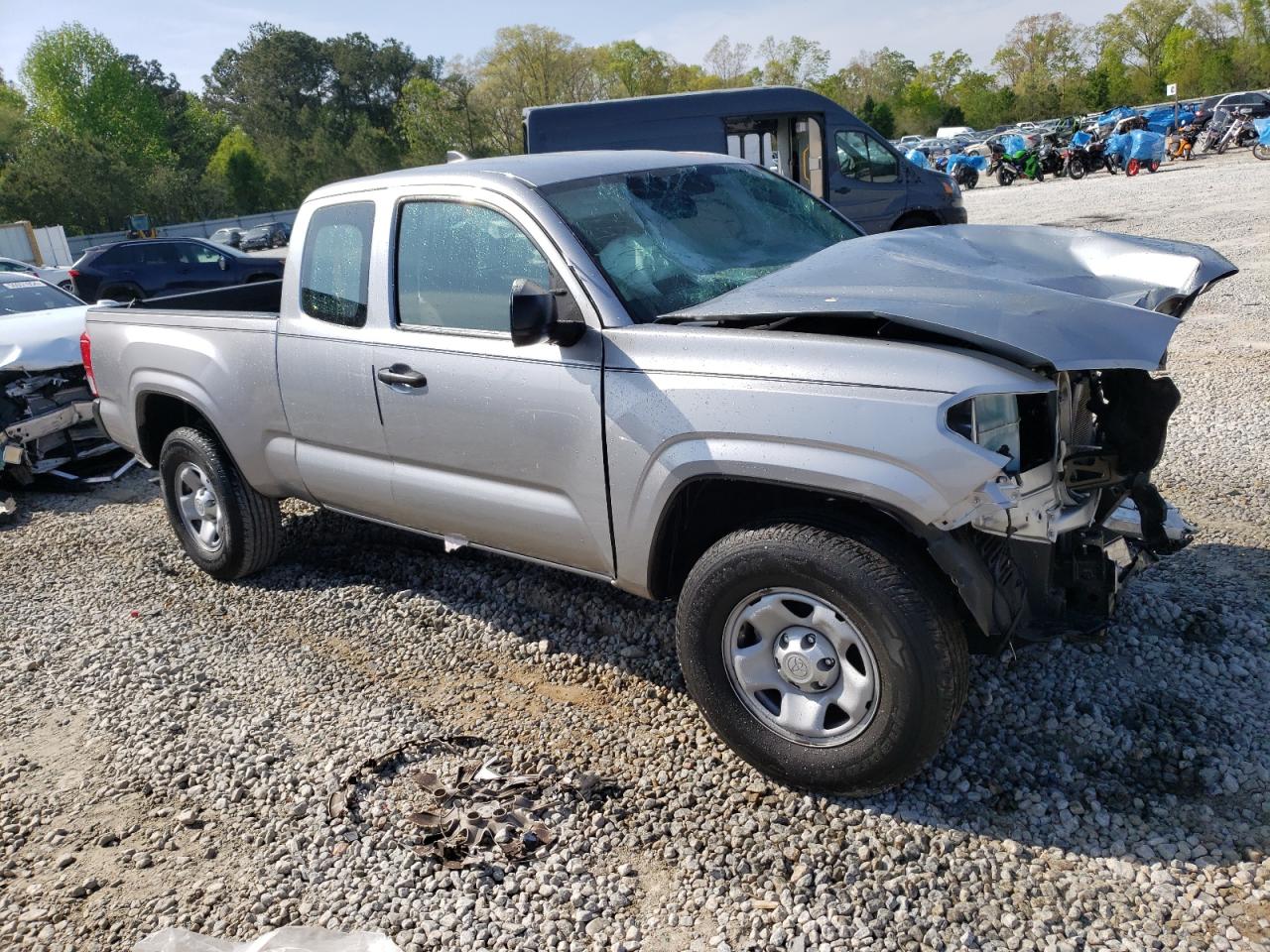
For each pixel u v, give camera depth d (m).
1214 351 7.93
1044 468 2.96
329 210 4.41
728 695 3.21
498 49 70.19
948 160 32.50
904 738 2.85
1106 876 2.70
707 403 3.08
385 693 4.04
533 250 3.63
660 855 2.96
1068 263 3.48
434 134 71.81
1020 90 101.81
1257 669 3.47
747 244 3.99
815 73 99.62
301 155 78.88
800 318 3.25
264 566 5.30
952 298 2.92
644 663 4.01
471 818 3.14
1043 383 2.74
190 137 101.94
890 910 2.66
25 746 3.90
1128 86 94.69
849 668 2.96
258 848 3.17
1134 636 3.70
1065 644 3.69
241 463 4.90
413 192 4.06
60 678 4.42
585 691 3.89
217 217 71.06
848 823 2.99
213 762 3.65
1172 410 3.09
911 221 15.26
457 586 4.89
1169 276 3.28
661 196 3.98
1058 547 3.11
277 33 108.62
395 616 4.69
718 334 3.13
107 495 7.34
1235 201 16.97
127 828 3.33
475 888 2.89
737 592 3.08
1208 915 2.53
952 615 2.88
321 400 4.39
